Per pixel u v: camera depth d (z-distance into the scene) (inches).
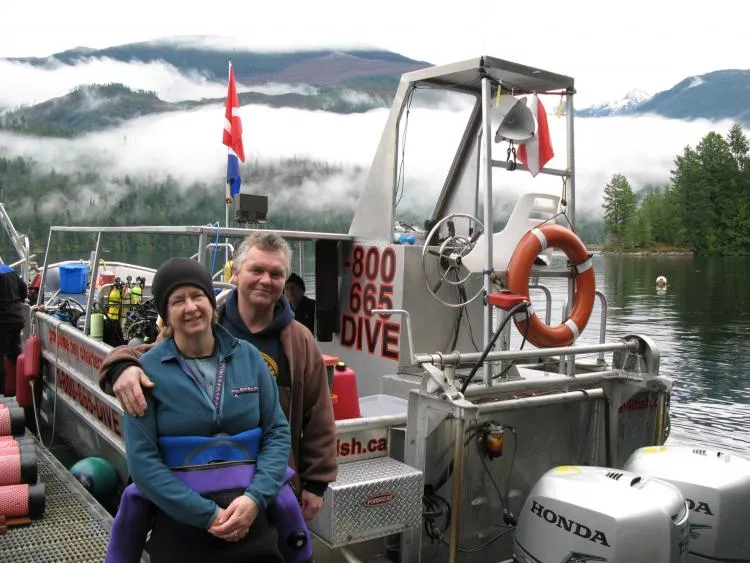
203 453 75.6
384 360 167.0
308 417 96.7
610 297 959.6
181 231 154.7
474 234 167.3
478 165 182.1
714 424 344.8
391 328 165.3
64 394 205.8
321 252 179.6
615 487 113.8
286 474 81.7
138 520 78.2
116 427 160.6
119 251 281.4
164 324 80.6
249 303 93.0
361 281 173.2
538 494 118.5
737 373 467.8
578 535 111.4
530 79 160.7
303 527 83.7
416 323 165.0
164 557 75.9
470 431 137.0
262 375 82.1
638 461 137.9
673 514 110.5
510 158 159.2
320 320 180.7
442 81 167.9
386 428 131.3
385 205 168.2
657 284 1078.4
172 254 269.1
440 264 164.7
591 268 161.3
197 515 71.7
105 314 191.5
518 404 140.3
